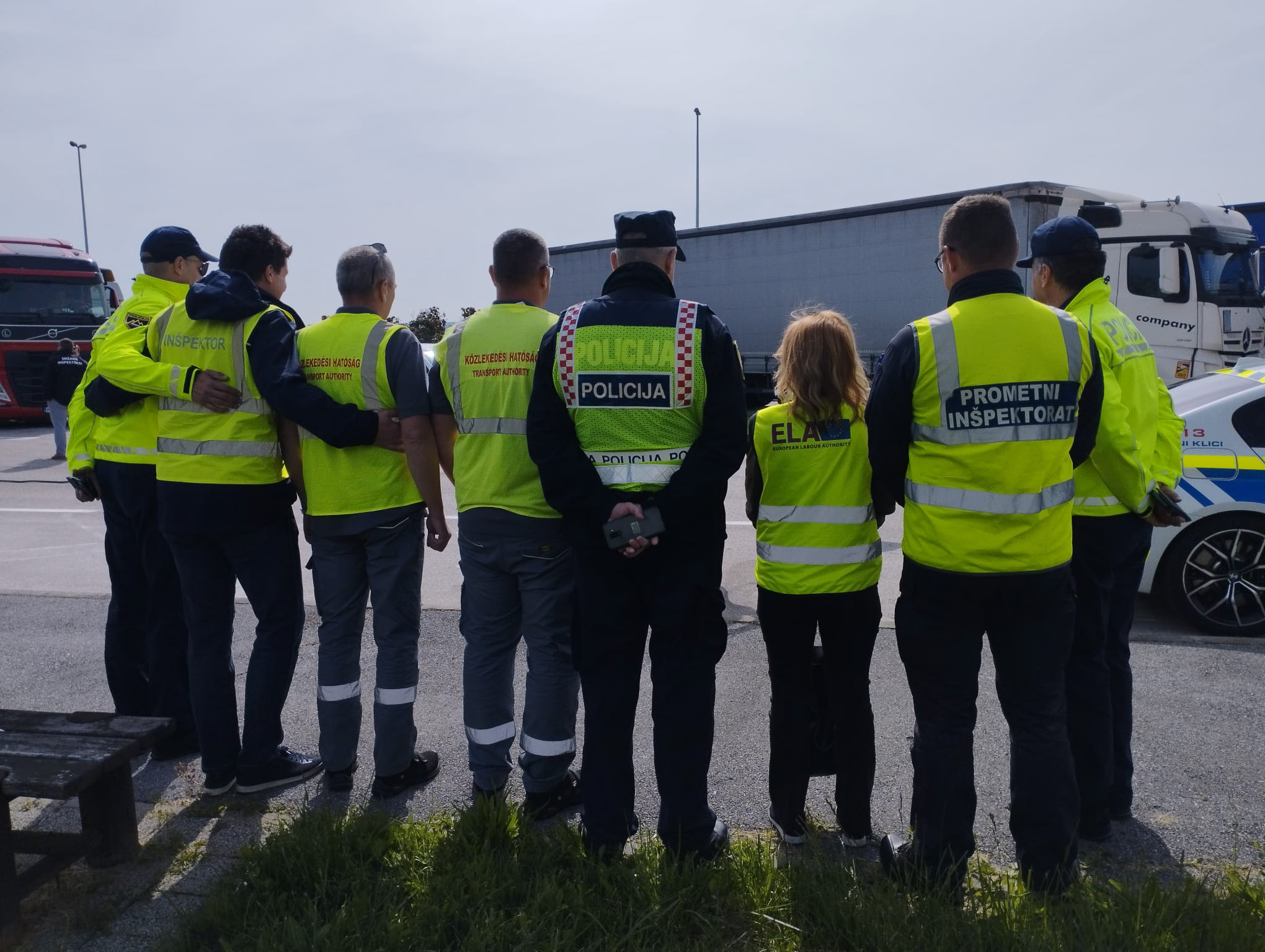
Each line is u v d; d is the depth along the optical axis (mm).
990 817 3229
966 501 2648
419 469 3436
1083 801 3135
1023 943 2373
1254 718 4137
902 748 3957
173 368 3424
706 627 2908
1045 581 2654
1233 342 12375
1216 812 3348
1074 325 2703
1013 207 13945
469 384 3293
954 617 2713
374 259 3561
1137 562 3250
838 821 3184
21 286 19391
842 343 2963
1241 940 2373
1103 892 2680
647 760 3904
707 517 2889
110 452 3832
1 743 2871
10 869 2660
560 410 2902
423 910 2619
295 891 2740
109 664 4125
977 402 2625
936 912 2541
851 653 3078
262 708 3592
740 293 19703
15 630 5875
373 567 3543
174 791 3668
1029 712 2742
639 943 2486
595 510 2812
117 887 2961
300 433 3539
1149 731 4027
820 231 18094
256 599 3615
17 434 18969
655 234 2980
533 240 3416
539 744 3342
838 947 2535
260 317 3475
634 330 2830
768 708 4418
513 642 3461
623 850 2961
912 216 16719
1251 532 5430
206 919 2609
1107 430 2912
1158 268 12430
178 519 3453
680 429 2844
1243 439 5500
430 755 3840
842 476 2984
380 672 3541
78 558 8109
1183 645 5188
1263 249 14195
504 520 3271
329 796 3617
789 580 3037
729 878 2773
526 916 2592
